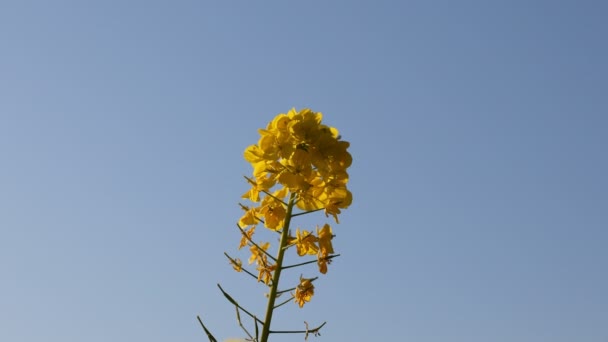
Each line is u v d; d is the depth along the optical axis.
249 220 0.47
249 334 0.43
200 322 0.42
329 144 0.47
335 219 0.47
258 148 0.47
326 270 0.45
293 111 0.48
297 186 0.46
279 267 0.45
